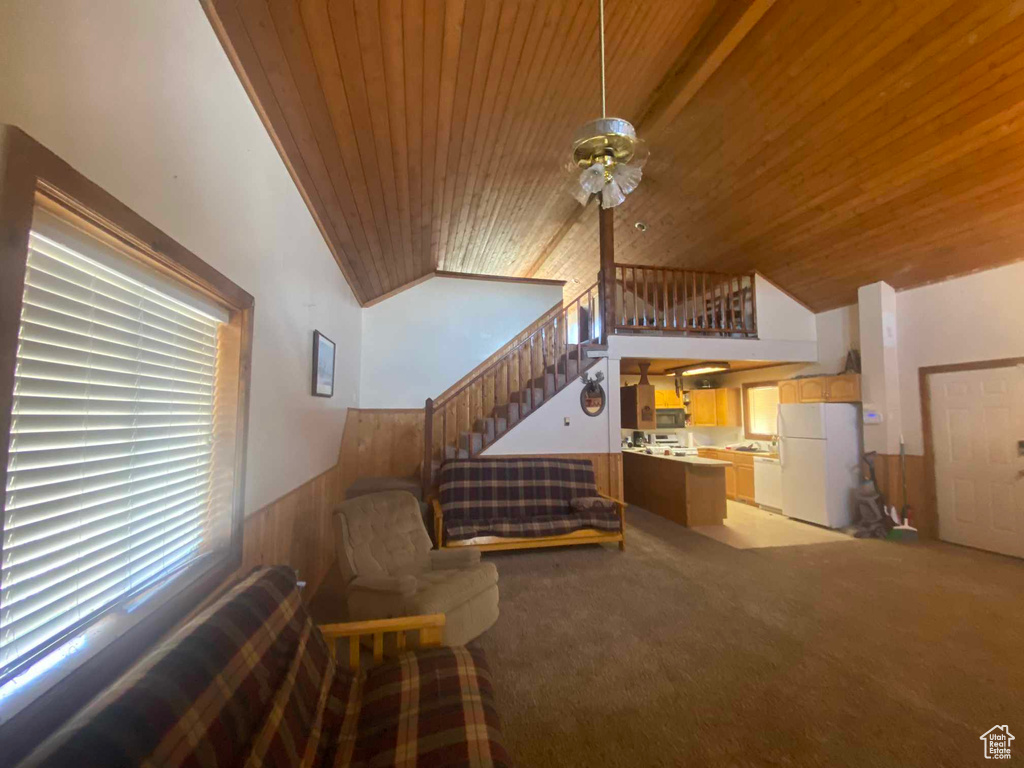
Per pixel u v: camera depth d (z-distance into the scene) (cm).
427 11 185
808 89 315
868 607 294
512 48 227
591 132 214
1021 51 255
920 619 277
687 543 438
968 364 433
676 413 700
